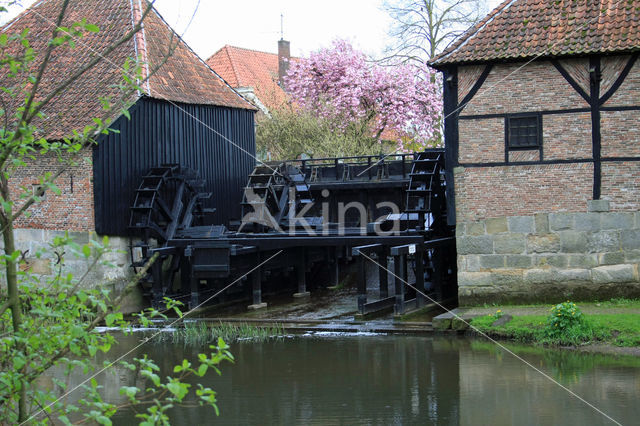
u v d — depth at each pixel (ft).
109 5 58.65
